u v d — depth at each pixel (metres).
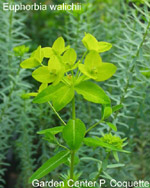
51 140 0.39
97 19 0.94
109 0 0.93
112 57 0.82
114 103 0.77
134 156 0.83
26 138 0.76
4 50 0.81
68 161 0.43
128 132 0.66
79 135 0.35
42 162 0.77
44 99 0.34
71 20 0.77
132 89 0.59
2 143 0.75
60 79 0.33
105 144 0.38
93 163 0.67
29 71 0.82
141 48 0.52
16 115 0.75
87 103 0.81
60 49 0.36
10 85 0.75
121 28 0.81
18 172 0.94
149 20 0.52
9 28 0.79
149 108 0.71
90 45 0.35
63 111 0.83
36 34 0.93
